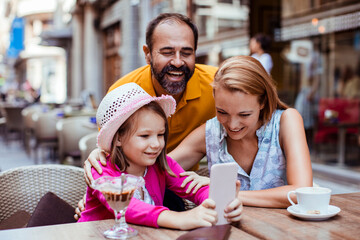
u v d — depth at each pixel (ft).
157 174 4.74
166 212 3.74
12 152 25.41
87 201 4.42
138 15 30.30
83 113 18.76
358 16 22.90
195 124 6.33
